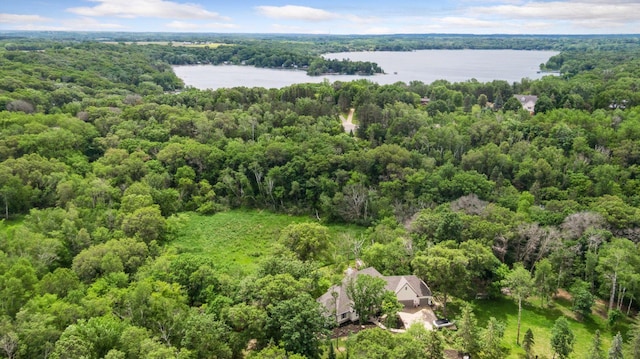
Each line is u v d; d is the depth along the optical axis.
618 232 61.91
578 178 79.62
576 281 56.22
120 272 51.06
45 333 36.66
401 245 59.88
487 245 59.72
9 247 54.31
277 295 43.72
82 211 67.94
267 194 87.75
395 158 85.12
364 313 49.12
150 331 39.53
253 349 43.09
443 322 51.03
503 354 46.66
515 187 84.56
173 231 73.31
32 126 87.44
